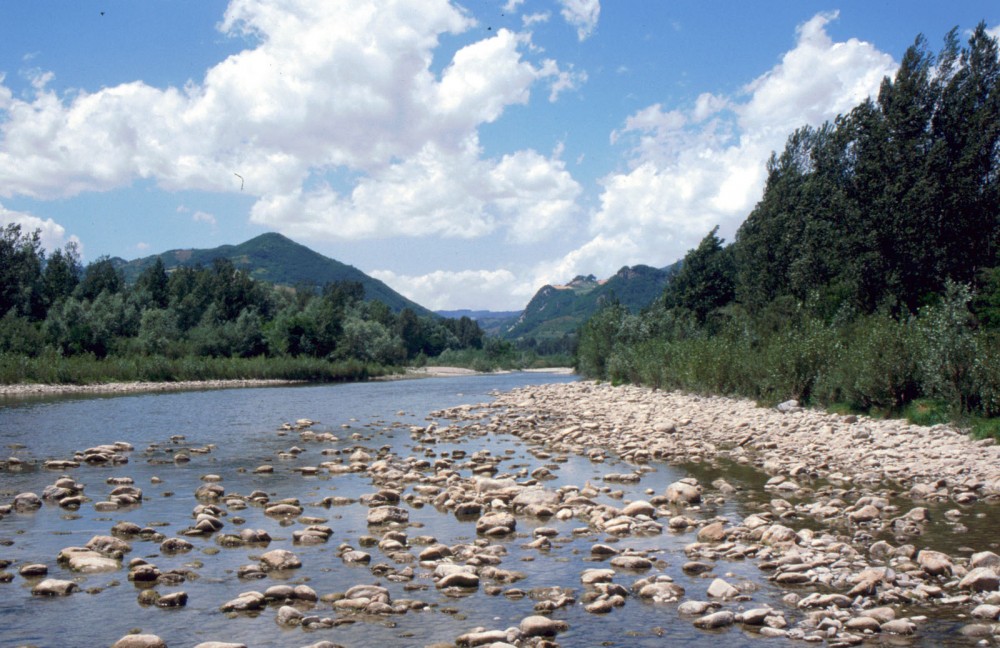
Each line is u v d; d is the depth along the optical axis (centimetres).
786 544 1074
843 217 4053
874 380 2472
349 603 827
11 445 2223
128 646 700
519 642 725
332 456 2036
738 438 2289
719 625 774
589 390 4872
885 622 768
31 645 715
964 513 1288
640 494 1509
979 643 712
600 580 921
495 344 15075
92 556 997
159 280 10631
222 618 794
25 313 8169
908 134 3834
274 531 1190
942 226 3712
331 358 9050
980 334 2264
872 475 1664
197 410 3653
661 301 6756
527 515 1330
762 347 3591
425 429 2678
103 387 5769
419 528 1224
